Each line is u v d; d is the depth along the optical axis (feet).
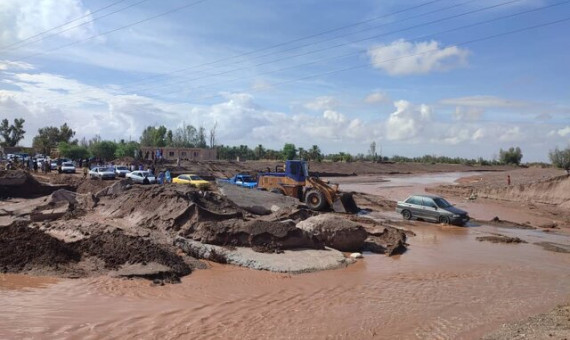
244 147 352.49
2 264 42.24
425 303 36.81
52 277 40.24
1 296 34.83
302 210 70.23
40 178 156.97
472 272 48.08
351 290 39.96
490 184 179.42
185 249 51.52
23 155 249.14
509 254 58.65
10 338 26.61
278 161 279.28
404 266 50.19
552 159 247.29
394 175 304.91
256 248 51.57
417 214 87.45
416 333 30.09
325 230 56.90
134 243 47.42
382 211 104.58
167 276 41.63
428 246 62.75
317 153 325.83
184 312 32.58
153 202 69.56
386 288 40.93
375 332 30.04
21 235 47.29
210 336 28.25
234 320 31.35
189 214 61.93
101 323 29.66
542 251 61.52
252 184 113.60
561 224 94.12
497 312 34.94
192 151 284.20
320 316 32.83
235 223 54.49
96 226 59.21
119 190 86.74
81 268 42.96
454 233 75.05
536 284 43.91
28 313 31.12
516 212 112.68
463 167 395.75
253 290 38.99
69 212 75.46
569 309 34.45
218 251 49.24
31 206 83.30
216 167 221.05
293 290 39.37
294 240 53.21
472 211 113.39
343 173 282.36
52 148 286.87
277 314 32.94
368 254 56.29
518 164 418.72
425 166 384.27
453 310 35.19
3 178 108.27
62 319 30.14
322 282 42.39
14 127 323.57
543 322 31.32
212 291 38.32
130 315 31.42
